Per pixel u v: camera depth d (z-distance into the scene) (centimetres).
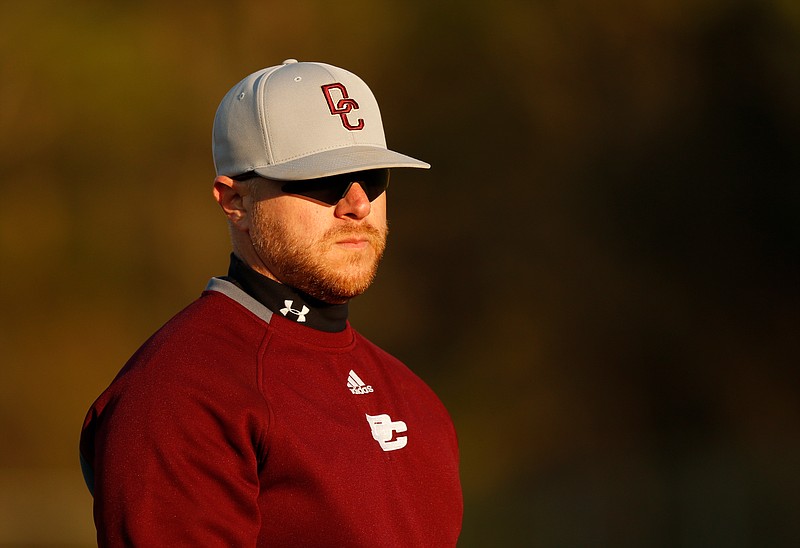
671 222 6725
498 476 6706
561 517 5703
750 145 6588
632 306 6794
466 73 6738
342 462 834
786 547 5194
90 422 827
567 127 6769
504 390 6875
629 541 5509
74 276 6562
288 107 887
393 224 6881
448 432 990
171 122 6500
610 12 6669
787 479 5528
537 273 6862
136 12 6519
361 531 823
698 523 5425
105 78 6438
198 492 774
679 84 6644
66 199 6519
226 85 6494
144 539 758
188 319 856
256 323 866
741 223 6650
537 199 6819
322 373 875
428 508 912
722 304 6712
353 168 866
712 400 6706
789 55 6506
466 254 6875
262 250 886
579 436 6806
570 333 6856
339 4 6625
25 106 6431
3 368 6569
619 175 6756
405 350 6912
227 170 908
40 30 6438
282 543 808
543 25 6725
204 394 796
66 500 5472
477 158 6800
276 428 810
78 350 6594
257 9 6525
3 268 6519
